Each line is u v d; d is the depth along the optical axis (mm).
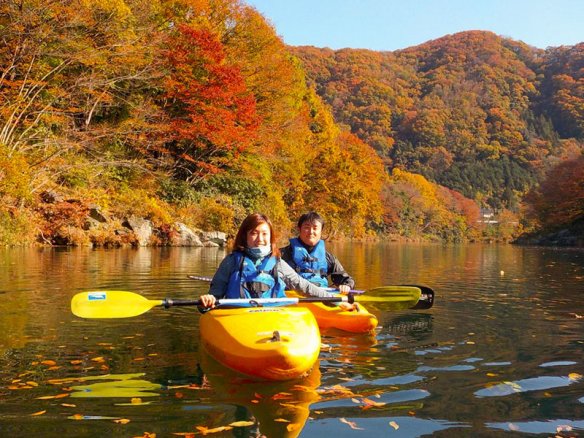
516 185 131000
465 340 5082
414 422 2955
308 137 45156
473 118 148250
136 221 22141
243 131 27172
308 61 153000
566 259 21500
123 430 2807
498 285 10102
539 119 155000
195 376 3820
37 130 20875
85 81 22125
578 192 54469
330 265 6926
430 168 127438
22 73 20359
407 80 168875
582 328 5680
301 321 4480
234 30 32094
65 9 19266
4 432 2764
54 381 3648
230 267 5074
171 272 10953
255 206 28938
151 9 25391
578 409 3174
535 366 4133
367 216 62250
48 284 8602
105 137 24812
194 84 25828
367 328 5449
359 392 3477
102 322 5719
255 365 3746
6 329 5262
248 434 2770
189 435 2750
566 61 178250
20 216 18328
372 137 130500
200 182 27844
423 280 11094
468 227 100938
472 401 3305
